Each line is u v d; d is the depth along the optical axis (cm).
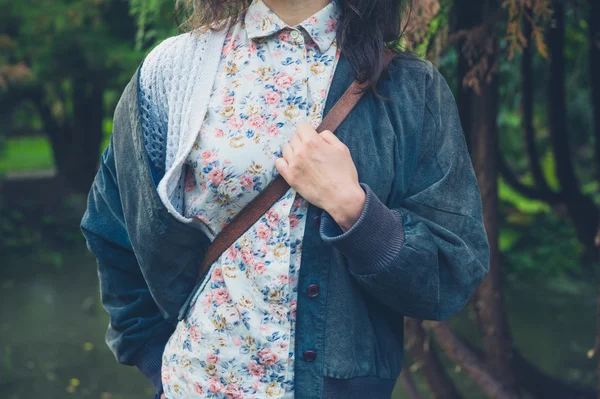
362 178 128
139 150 137
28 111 1418
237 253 131
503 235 998
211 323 133
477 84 221
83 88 992
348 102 129
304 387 129
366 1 129
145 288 153
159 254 136
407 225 127
